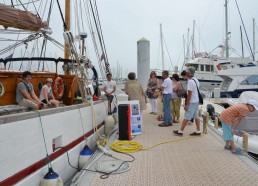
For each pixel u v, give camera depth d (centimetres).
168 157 569
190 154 591
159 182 433
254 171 486
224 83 2398
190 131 834
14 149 349
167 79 895
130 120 734
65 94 740
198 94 747
